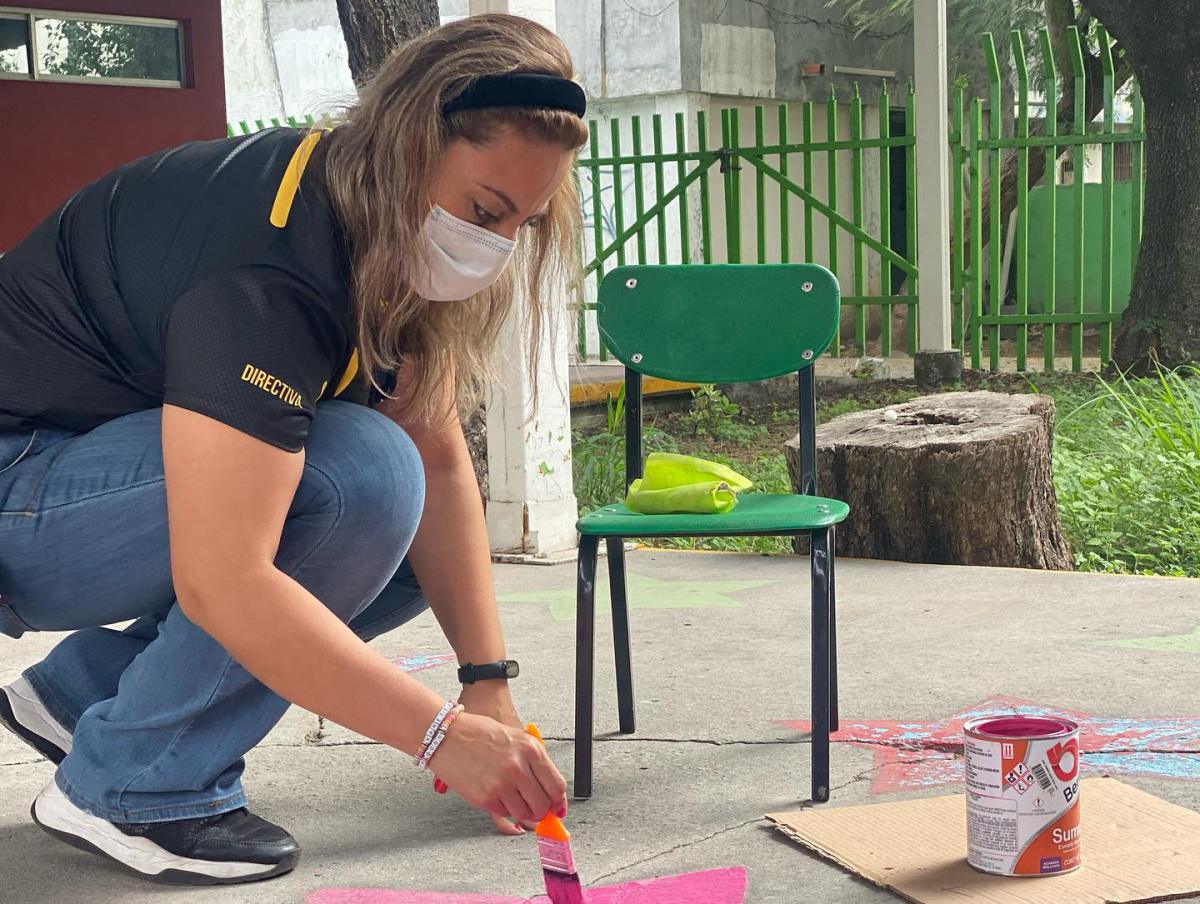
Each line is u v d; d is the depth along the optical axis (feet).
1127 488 17.61
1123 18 29.35
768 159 40.60
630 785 8.39
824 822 7.51
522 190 5.82
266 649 5.65
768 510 8.43
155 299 6.12
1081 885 6.44
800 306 9.61
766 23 40.52
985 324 31.37
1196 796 7.75
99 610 6.84
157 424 6.52
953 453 14.82
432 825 7.83
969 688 10.12
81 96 22.18
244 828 7.11
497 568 15.58
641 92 38.27
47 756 7.65
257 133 6.46
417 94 5.73
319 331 6.00
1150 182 29.68
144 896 6.89
